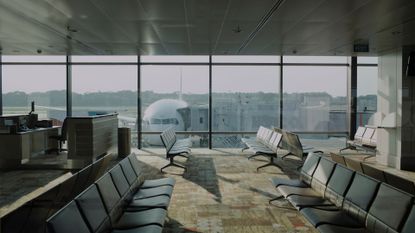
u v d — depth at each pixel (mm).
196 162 8047
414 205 2477
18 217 2305
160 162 8031
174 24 5523
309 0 4246
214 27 5742
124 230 2922
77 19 5227
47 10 4770
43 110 10172
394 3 4371
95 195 2820
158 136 10289
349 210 3266
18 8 4672
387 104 8008
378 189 2939
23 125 8195
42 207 2631
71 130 7168
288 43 7230
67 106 10156
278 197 4953
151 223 3055
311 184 4328
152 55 9430
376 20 5238
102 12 4828
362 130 9320
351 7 4547
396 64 7672
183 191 5449
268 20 5242
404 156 7430
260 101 10375
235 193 5336
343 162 4344
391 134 7793
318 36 6477
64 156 8656
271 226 3965
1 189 5605
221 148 10297
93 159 7219
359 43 7156
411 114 7438
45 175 6676
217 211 4477
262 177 6488
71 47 7848
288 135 7590
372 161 8469
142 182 4582
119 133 8969
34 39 6875
